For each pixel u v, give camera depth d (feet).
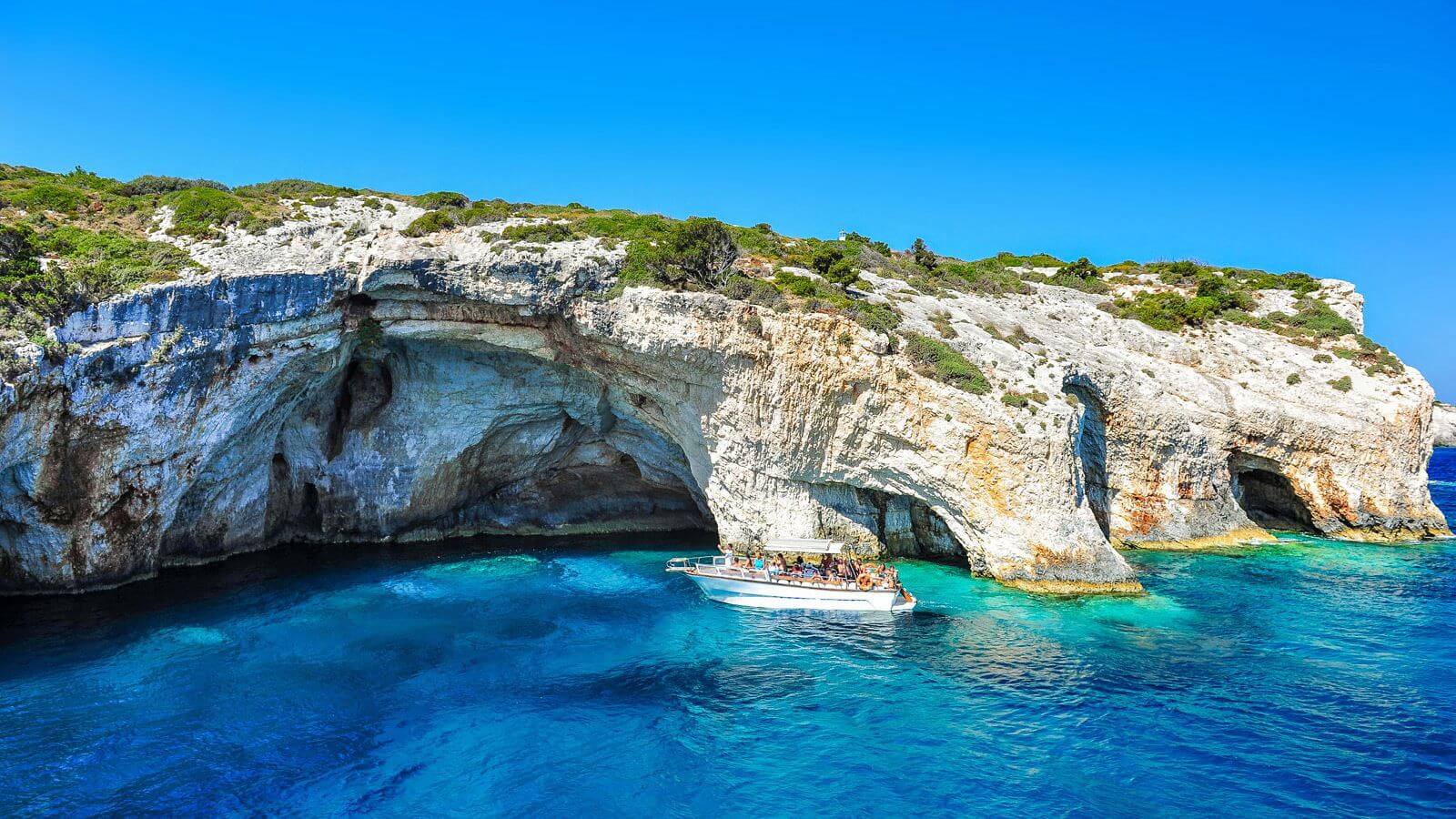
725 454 133.28
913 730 71.92
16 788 59.77
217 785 60.85
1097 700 78.59
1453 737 71.10
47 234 121.49
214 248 123.03
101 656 85.71
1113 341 176.45
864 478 130.62
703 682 82.28
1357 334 190.80
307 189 180.75
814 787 62.39
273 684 79.36
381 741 68.33
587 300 125.59
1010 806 59.98
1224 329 190.49
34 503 100.68
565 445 156.97
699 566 116.37
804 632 98.53
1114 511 153.58
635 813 58.65
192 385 107.65
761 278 151.02
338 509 143.54
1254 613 106.73
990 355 132.87
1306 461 162.40
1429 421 169.37
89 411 98.99
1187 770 65.36
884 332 126.31
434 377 138.10
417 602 107.55
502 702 76.54
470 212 161.99
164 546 122.52
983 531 122.01
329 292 118.52
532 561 133.49
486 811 58.54
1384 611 108.27
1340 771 65.31
